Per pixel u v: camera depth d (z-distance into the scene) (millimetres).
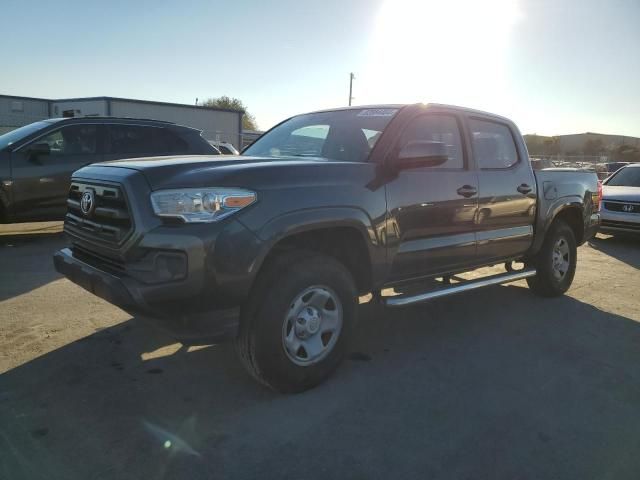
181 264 2771
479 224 4551
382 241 3641
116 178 3057
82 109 30953
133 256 2908
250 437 2842
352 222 3396
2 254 7004
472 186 4422
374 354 4090
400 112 4062
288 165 3244
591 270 7691
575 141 96688
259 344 3088
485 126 4855
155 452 2672
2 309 4711
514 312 5324
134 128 8586
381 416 3121
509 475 2607
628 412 3291
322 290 3355
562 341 4527
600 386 3652
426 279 4242
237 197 2920
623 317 5281
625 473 2650
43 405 3094
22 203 7574
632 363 4082
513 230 5020
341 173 3447
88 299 5062
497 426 3064
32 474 2463
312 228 3197
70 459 2588
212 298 2852
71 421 2934
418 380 3637
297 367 3275
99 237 3189
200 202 2832
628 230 10023
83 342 4035
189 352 3924
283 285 3117
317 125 4445
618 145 83938
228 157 3604
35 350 3859
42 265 6383
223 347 4047
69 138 8008
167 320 2869
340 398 3326
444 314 5188
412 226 3887
